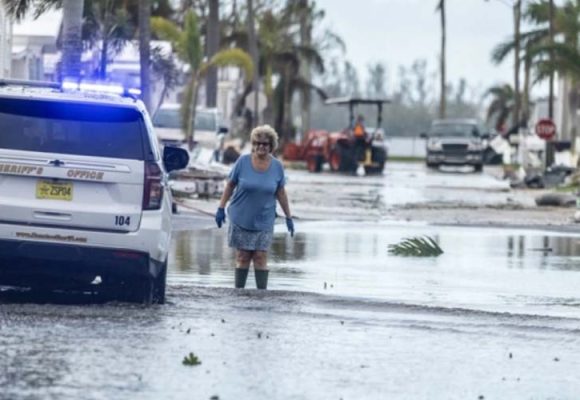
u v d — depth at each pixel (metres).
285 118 149.75
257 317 25.72
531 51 93.25
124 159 25.86
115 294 27.98
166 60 83.81
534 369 21.69
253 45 119.62
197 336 23.27
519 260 41.69
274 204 31.08
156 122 85.69
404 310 27.62
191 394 18.80
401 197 77.06
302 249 43.50
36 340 22.02
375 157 114.38
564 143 114.50
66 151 25.75
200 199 65.38
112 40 72.75
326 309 27.27
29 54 85.06
